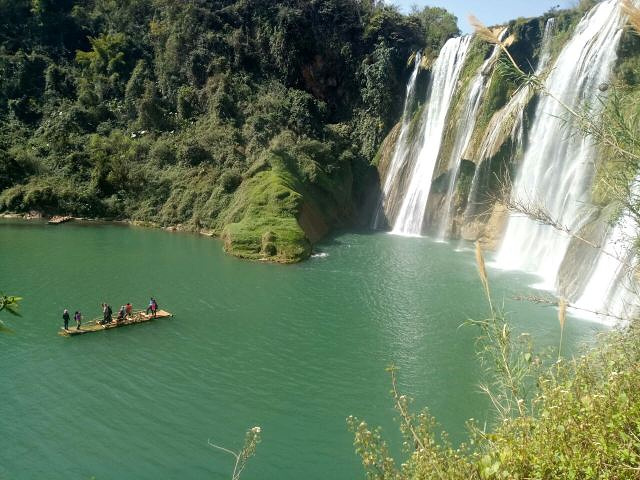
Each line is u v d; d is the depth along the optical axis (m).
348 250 51.00
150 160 67.44
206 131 67.94
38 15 84.31
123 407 22.19
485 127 54.34
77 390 23.45
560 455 7.09
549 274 41.88
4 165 63.84
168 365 26.02
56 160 67.31
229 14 79.06
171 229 58.94
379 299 36.03
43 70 79.69
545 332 28.91
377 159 69.38
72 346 27.84
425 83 67.69
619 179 8.10
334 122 76.38
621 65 39.03
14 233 53.28
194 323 31.47
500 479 7.52
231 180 59.75
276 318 32.47
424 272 42.78
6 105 75.62
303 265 44.84
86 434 20.30
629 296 25.00
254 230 49.91
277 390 23.78
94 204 63.25
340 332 30.38
